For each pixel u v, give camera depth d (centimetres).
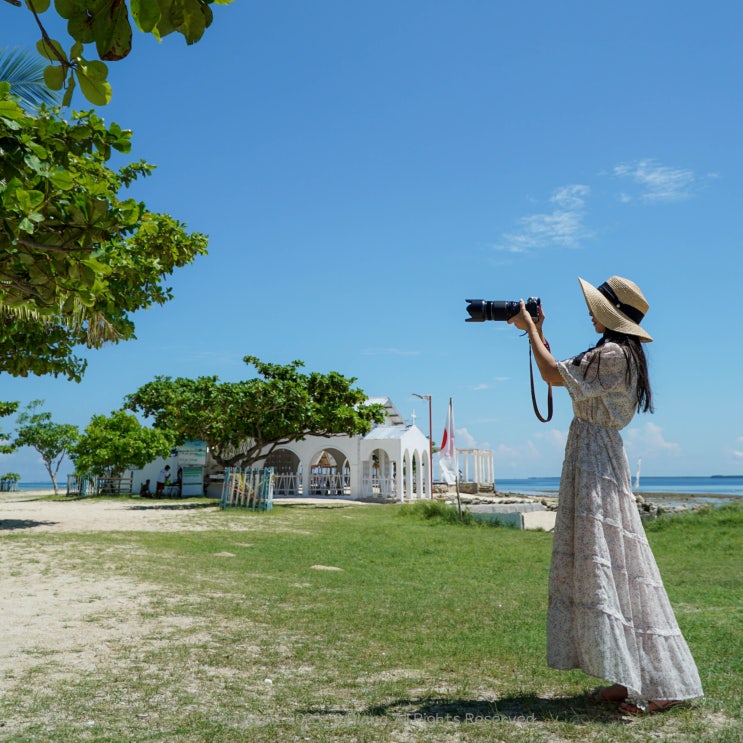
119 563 1072
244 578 974
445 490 5222
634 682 341
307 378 3053
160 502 3095
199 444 3703
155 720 376
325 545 1496
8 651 538
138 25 147
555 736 329
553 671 480
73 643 566
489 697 414
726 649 540
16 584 869
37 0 157
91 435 3650
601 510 363
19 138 303
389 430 3925
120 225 323
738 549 1548
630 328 397
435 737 331
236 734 344
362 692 432
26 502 3297
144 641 575
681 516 2183
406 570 1144
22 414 4616
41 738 343
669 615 366
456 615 717
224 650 547
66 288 333
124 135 369
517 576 1084
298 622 664
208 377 3108
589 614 349
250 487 2580
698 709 366
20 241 295
